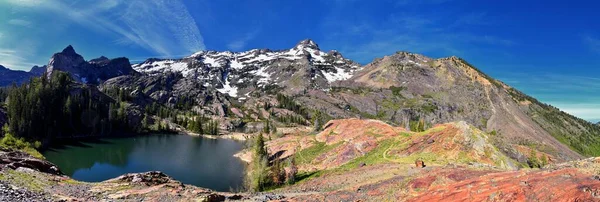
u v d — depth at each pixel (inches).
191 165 4520.2
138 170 4067.4
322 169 3312.0
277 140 5398.6
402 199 998.4
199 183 3484.3
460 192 789.9
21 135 5536.4
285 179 2945.4
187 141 7696.9
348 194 1261.1
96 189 1453.0
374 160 2938.0
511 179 753.0
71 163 4357.8
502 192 668.7
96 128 7667.3
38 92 6481.3
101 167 4175.7
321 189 2135.8
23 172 1497.3
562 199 566.9
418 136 3127.5
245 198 1507.1
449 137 2790.4
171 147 6427.2
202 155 5472.4
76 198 1195.9
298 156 4156.0
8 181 1218.6
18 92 6309.1
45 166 1830.7
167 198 1338.6
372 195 1173.1
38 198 1048.8
